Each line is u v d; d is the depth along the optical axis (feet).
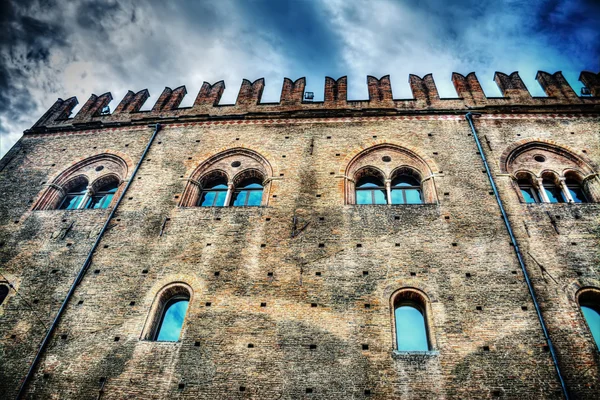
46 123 76.02
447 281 45.19
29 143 71.41
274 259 48.98
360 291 45.06
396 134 64.54
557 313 41.75
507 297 43.27
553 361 37.99
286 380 38.63
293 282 46.44
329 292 45.19
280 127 68.18
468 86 73.67
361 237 50.42
